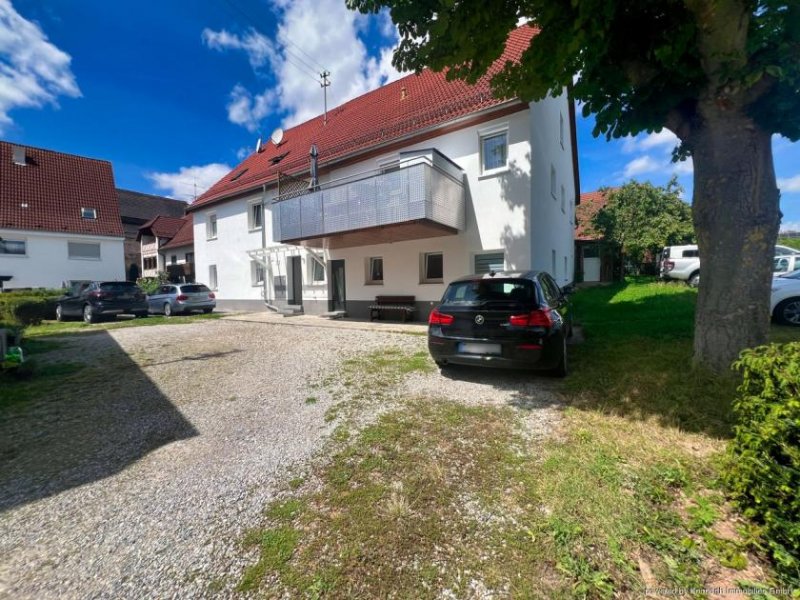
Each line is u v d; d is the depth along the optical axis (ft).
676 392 12.44
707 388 12.34
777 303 23.20
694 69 12.00
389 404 13.79
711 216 13.03
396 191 28.68
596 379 14.82
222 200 59.00
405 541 6.81
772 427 6.13
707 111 12.57
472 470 9.07
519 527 7.04
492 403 13.39
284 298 51.49
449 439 10.76
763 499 6.21
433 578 5.99
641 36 12.23
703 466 8.50
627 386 13.62
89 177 81.71
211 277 63.52
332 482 8.80
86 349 25.85
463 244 33.30
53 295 55.77
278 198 40.42
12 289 60.90
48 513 7.97
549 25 12.00
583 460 9.12
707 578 5.74
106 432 12.06
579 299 41.93
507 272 17.28
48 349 26.00
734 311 12.70
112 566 6.45
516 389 14.69
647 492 7.77
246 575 6.16
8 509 8.13
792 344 7.19
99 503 8.28
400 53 14.89
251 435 11.59
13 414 13.67
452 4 10.91
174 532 7.27
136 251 121.29
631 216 66.39
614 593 5.59
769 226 12.39
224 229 59.57
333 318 42.73
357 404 13.93
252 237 55.16
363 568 6.23
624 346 18.98
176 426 12.43
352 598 5.67
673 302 32.09
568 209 56.03
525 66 13.60
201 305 53.42
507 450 9.95
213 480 9.07
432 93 40.50
